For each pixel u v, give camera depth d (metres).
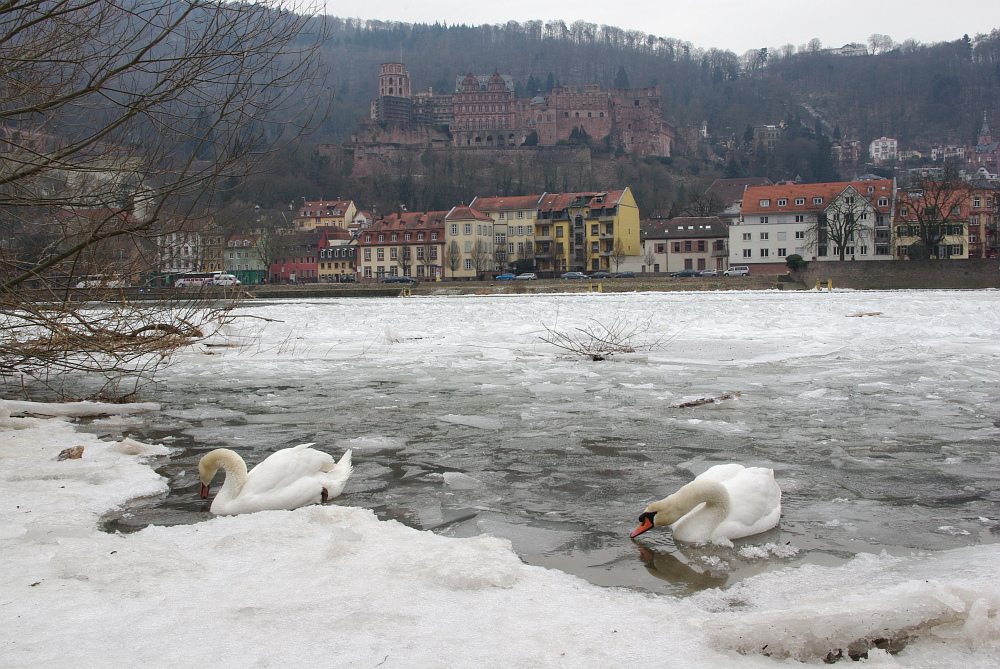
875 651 3.68
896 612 3.83
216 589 4.48
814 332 22.88
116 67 8.83
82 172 9.54
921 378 14.01
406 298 71.31
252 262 93.19
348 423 10.31
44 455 8.16
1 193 9.18
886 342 20.66
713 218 107.12
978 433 9.34
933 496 6.74
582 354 18.59
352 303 57.59
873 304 41.19
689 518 5.70
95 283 11.10
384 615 4.07
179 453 8.55
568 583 4.67
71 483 7.05
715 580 4.85
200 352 19.42
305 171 159.75
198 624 3.98
